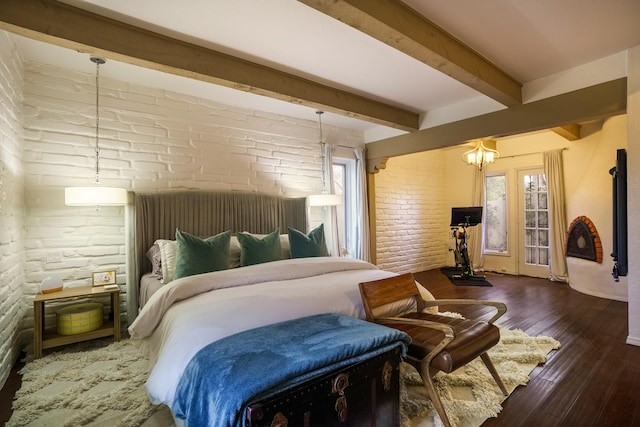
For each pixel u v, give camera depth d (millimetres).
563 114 2771
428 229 6098
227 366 1141
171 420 1590
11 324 2158
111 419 1596
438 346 1551
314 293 1954
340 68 2707
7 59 2104
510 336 2658
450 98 3422
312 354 1217
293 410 1089
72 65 2602
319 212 4219
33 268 2502
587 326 2945
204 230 3156
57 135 2598
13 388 1909
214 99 3359
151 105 3021
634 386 1904
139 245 2793
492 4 1886
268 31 2139
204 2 1830
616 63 2504
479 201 5898
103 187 2592
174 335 1493
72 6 1847
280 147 3869
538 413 1663
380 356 1375
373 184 4730
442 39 2154
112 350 2395
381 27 1822
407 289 2205
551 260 4969
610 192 4043
